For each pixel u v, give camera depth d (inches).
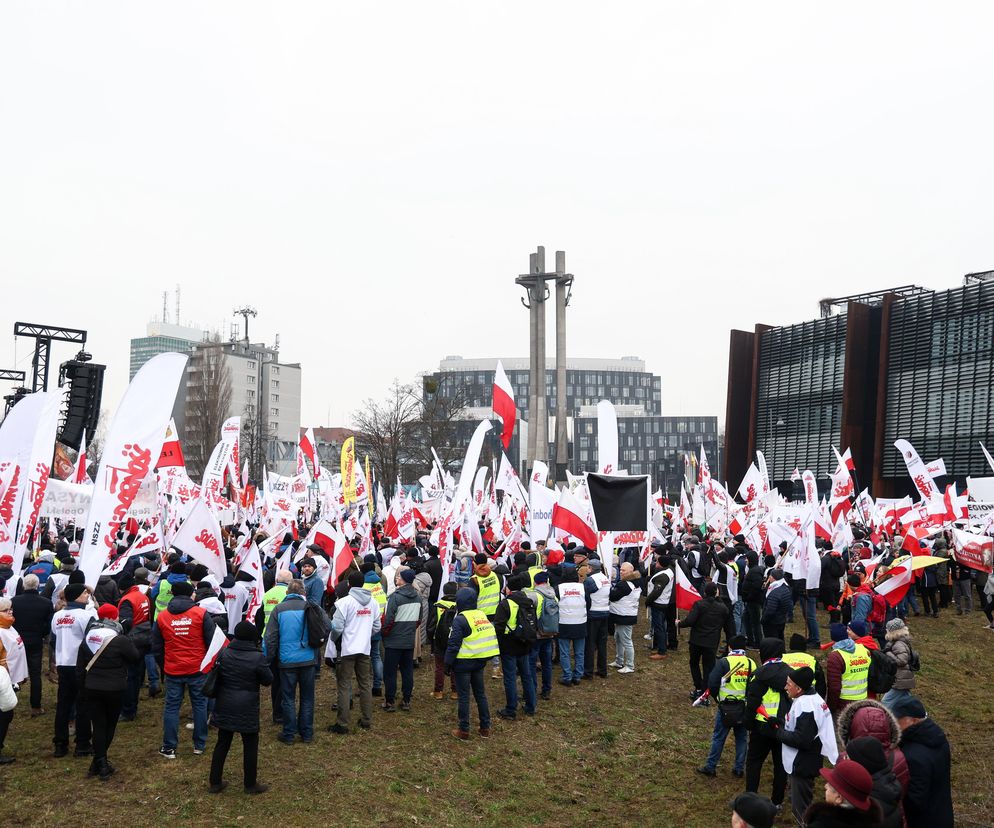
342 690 441.1
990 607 751.1
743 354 2509.8
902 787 251.8
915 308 2032.5
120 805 340.2
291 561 655.1
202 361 3110.2
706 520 959.6
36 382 1194.0
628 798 387.5
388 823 342.6
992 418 1841.8
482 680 450.3
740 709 398.9
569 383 7701.8
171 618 391.5
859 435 2128.4
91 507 401.1
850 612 685.3
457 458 2251.5
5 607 385.7
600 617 569.9
